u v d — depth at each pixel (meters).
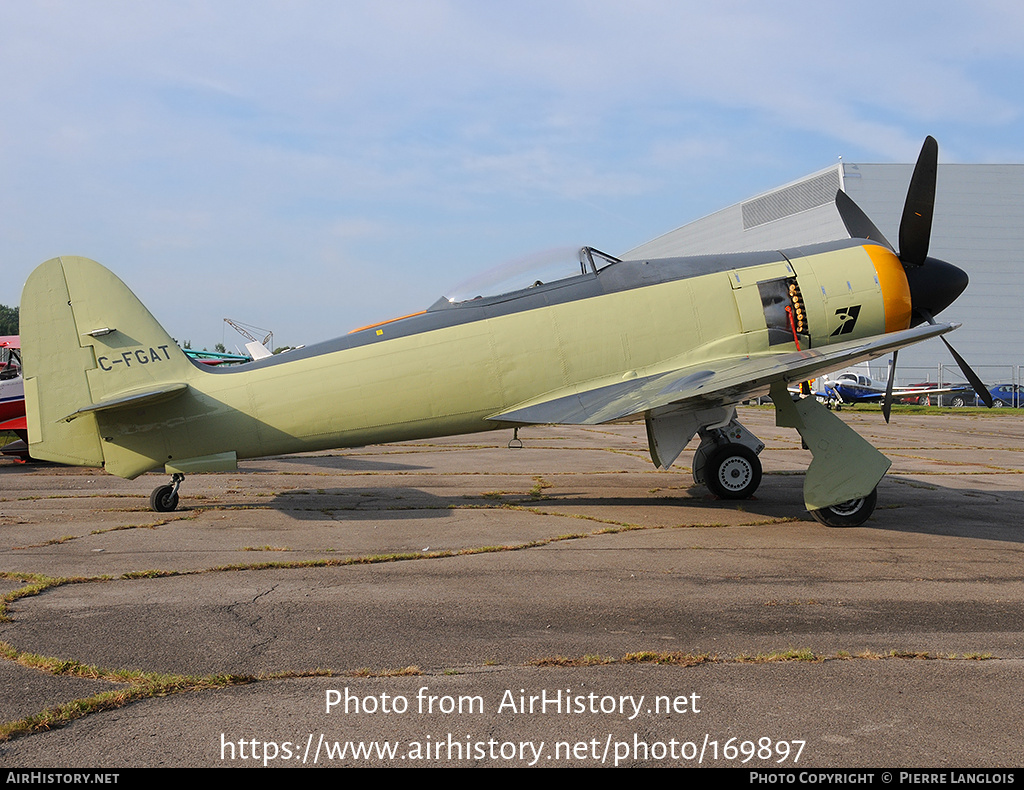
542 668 3.99
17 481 12.32
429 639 4.43
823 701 3.58
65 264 8.76
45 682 3.80
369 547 6.91
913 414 32.69
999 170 50.50
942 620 4.77
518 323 9.03
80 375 8.74
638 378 9.05
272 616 4.87
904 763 3.03
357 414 8.89
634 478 12.14
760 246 56.03
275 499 9.97
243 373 8.91
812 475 7.84
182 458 8.85
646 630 4.58
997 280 50.19
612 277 9.33
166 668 3.98
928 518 8.40
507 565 6.22
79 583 5.69
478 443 19.17
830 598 5.25
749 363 8.46
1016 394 45.59
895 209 48.69
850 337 9.52
